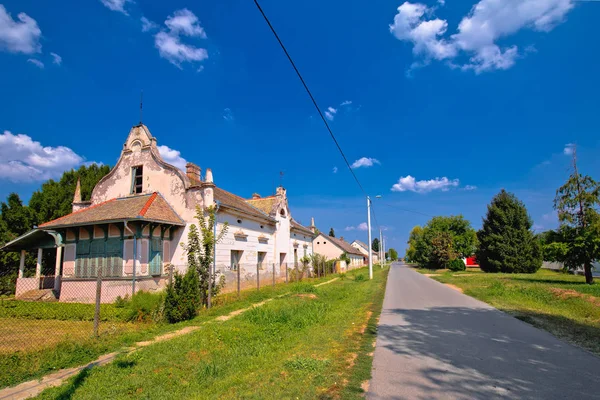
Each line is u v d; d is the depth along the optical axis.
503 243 36.72
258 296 15.41
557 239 21.80
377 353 6.62
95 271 15.82
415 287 21.59
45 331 9.21
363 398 4.48
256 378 5.38
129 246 15.32
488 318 10.25
